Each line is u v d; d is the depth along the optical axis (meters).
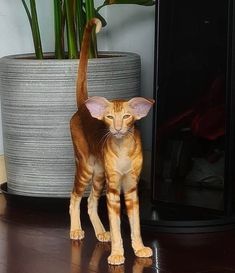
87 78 1.67
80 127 1.44
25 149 1.74
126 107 1.29
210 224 1.53
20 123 1.73
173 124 1.61
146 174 2.01
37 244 1.48
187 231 1.52
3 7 1.94
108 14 2.11
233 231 1.54
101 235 1.48
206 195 1.57
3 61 1.75
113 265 1.33
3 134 1.82
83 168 1.45
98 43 2.13
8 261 1.37
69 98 1.68
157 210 1.63
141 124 2.00
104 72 1.68
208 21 1.52
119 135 1.28
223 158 1.53
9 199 1.82
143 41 2.02
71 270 1.31
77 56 1.77
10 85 1.73
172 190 1.63
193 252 1.39
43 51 2.03
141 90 2.03
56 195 1.74
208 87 1.54
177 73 1.59
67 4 1.73
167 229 1.52
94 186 1.48
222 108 1.52
